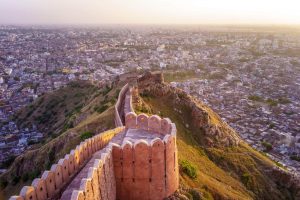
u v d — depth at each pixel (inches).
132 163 1663.4
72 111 5954.7
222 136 3993.6
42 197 1169.4
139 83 4229.8
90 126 3080.7
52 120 6363.2
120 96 3577.8
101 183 1364.4
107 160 1503.4
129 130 2081.7
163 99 4143.7
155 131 2032.5
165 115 3878.0
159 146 1694.1
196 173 2527.1
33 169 3250.5
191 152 3457.2
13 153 5177.2
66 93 7185.0
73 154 1432.1
